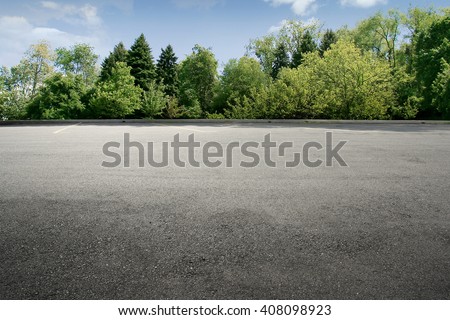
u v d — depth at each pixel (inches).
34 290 73.2
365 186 159.6
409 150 278.4
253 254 88.9
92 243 95.3
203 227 107.3
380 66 746.2
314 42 1763.0
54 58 1519.4
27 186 157.2
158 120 692.7
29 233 102.2
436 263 84.1
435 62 986.7
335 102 737.0
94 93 1112.8
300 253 89.5
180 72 1795.0
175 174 185.0
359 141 342.6
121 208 125.6
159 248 92.3
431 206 129.0
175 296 71.2
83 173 186.5
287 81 794.8
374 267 82.1
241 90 1389.0
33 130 482.6
